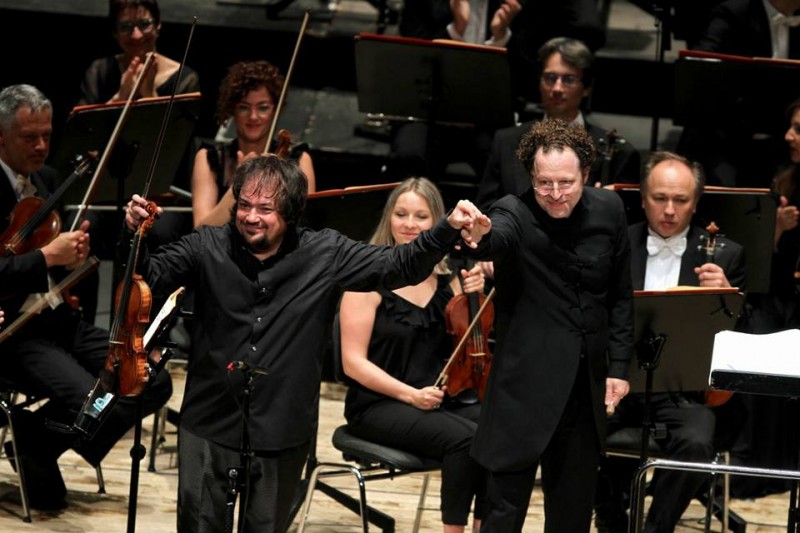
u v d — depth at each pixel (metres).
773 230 16.75
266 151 17.03
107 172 17.09
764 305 18.28
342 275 11.62
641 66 24.92
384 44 18.72
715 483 16.45
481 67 18.72
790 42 21.47
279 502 11.63
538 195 11.98
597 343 12.22
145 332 11.48
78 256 15.11
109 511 15.35
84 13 25.25
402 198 15.09
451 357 14.59
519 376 12.10
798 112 18.20
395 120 21.91
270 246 11.45
